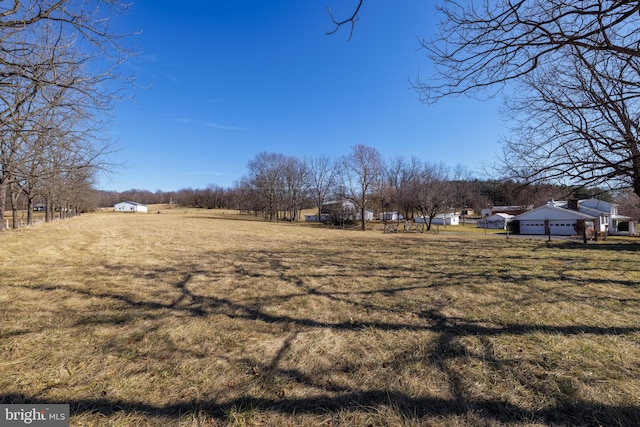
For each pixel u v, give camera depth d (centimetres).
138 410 206
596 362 271
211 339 323
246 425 193
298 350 299
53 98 553
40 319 369
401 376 251
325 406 213
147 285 561
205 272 705
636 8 212
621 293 517
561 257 1008
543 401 217
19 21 340
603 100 353
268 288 557
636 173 345
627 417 199
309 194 5575
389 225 3903
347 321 385
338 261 903
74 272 664
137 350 294
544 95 405
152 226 2723
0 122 454
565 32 285
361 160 3519
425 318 394
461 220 5688
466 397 222
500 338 325
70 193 2917
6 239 1262
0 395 218
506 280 627
